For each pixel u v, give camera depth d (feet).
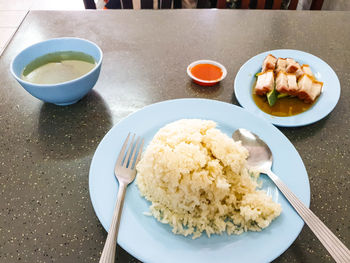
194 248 1.86
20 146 2.68
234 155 2.22
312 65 3.53
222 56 3.84
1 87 3.34
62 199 2.27
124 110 3.07
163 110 2.81
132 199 2.16
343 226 2.07
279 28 4.39
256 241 1.87
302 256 1.93
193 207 2.11
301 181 2.20
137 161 2.40
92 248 1.98
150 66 3.68
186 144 2.21
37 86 2.59
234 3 6.16
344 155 2.57
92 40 4.13
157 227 1.99
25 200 2.25
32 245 1.98
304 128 2.83
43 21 4.53
